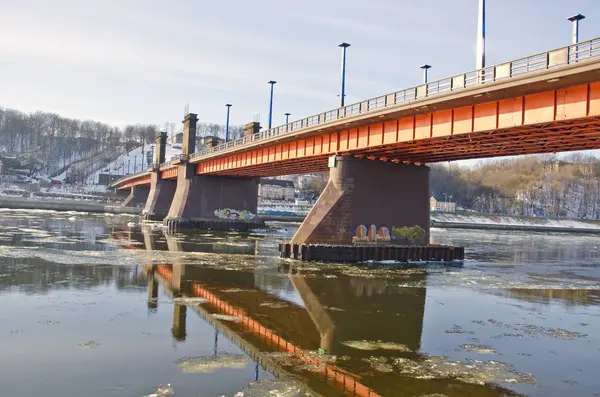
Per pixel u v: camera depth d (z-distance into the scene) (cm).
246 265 3534
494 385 1330
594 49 2317
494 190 19188
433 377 1375
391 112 3488
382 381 1327
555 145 3491
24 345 1519
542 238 10181
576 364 1540
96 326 1752
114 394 1173
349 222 4128
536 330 1964
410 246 4262
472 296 2670
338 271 3428
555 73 2455
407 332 1862
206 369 1363
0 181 18375
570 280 3519
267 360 1463
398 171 4434
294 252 3978
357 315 2112
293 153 5094
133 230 6725
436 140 3466
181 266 3334
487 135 3186
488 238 9156
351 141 4150
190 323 1845
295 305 2256
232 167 6738
